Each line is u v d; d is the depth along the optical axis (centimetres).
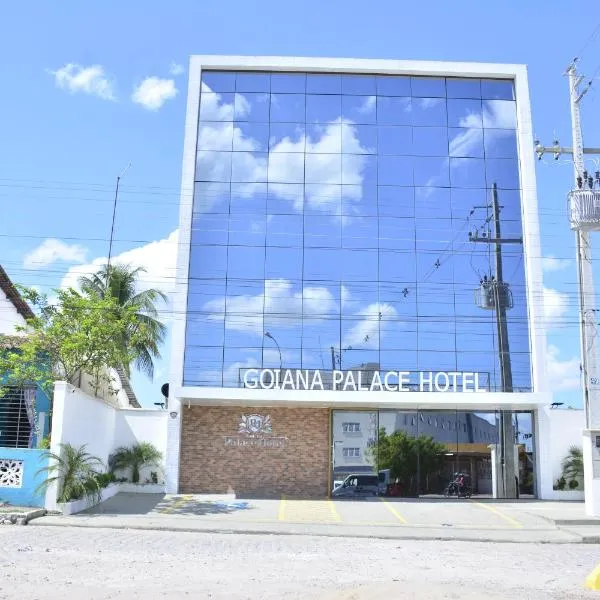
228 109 3275
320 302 3116
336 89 3303
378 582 1130
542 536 2114
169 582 1122
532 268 3166
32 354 2452
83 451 2412
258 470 3047
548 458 3070
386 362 3080
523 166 3250
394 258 3169
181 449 3048
